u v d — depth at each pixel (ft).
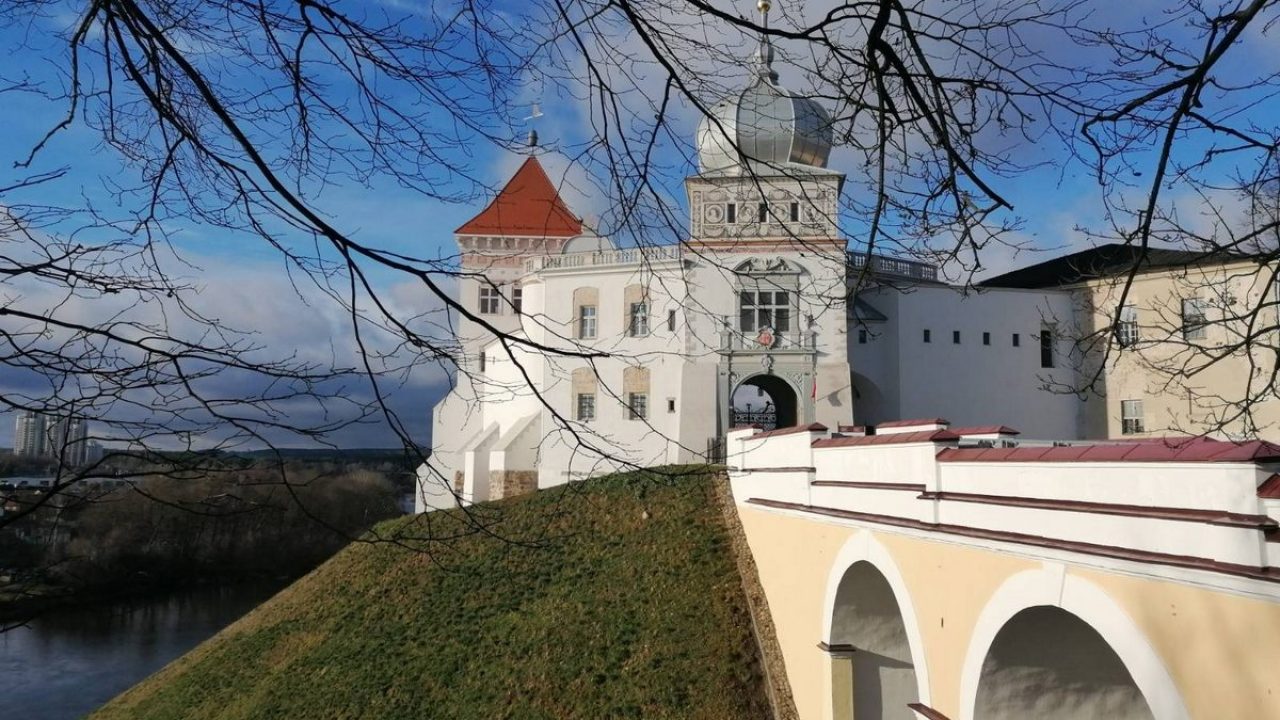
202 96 16.38
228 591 195.72
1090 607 27.17
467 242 167.02
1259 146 21.26
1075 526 28.17
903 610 39.93
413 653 86.99
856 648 51.16
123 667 146.00
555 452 135.23
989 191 18.71
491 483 140.36
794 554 59.93
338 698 83.66
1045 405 137.08
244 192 18.25
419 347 18.85
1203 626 22.95
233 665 102.27
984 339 137.08
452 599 95.04
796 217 105.81
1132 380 128.67
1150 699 24.68
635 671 71.36
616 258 136.05
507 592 91.97
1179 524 23.94
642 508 99.71
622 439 131.34
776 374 124.26
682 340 127.44
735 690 65.82
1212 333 116.88
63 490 19.22
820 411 122.21
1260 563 21.35
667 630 75.31
